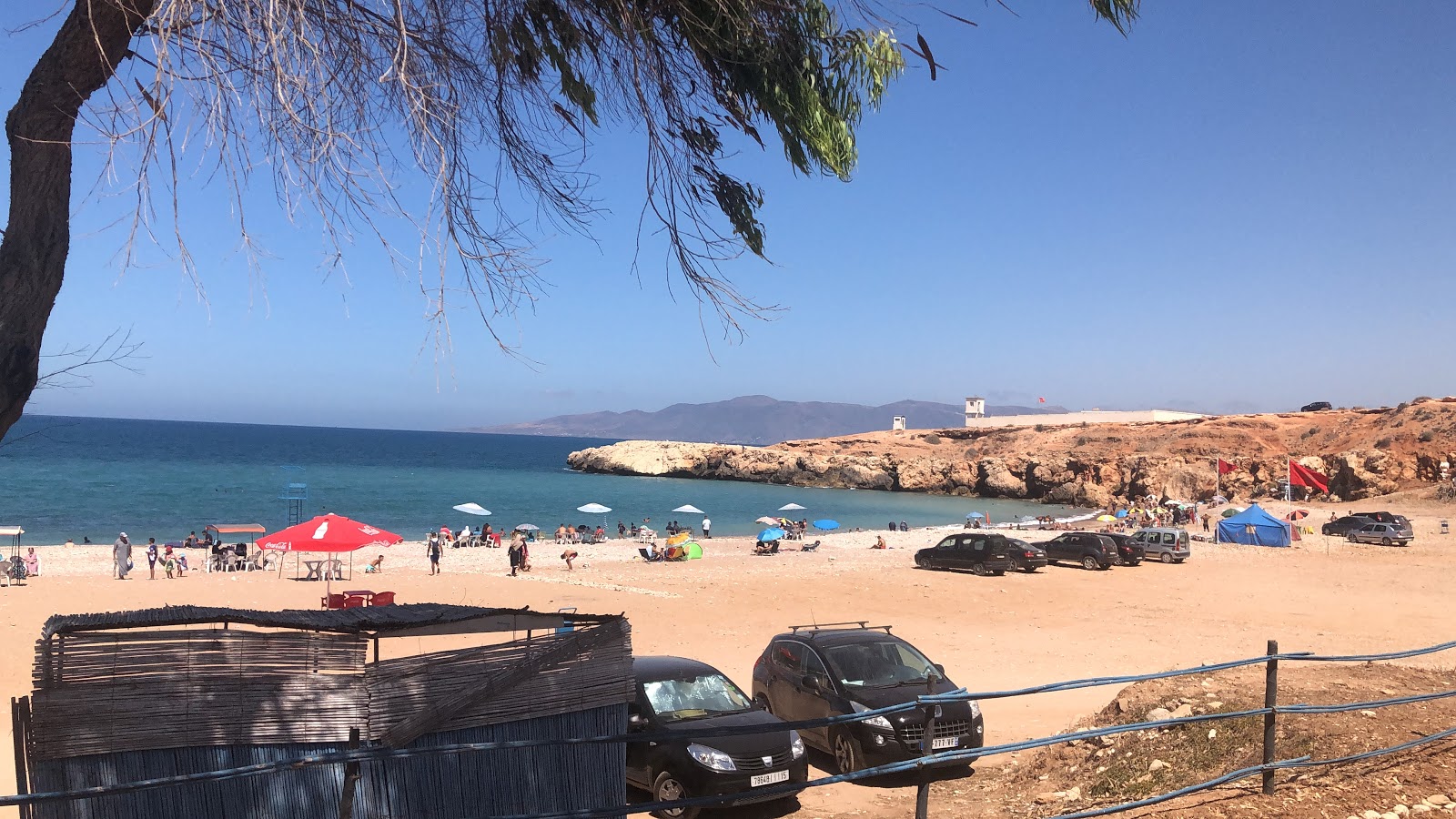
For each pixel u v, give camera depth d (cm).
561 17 340
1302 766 718
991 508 10006
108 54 268
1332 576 3516
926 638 2228
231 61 261
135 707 442
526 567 3697
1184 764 805
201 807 448
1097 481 10369
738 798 493
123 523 6191
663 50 340
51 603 2539
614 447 15938
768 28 326
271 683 469
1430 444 8000
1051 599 2950
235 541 5488
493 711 509
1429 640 2189
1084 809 754
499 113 348
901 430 15350
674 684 1029
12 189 271
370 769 477
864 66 326
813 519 8506
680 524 7656
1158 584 3309
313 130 260
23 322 264
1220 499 7819
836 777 528
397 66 283
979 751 571
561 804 522
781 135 339
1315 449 9556
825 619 2517
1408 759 744
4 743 1168
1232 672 1119
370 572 3722
